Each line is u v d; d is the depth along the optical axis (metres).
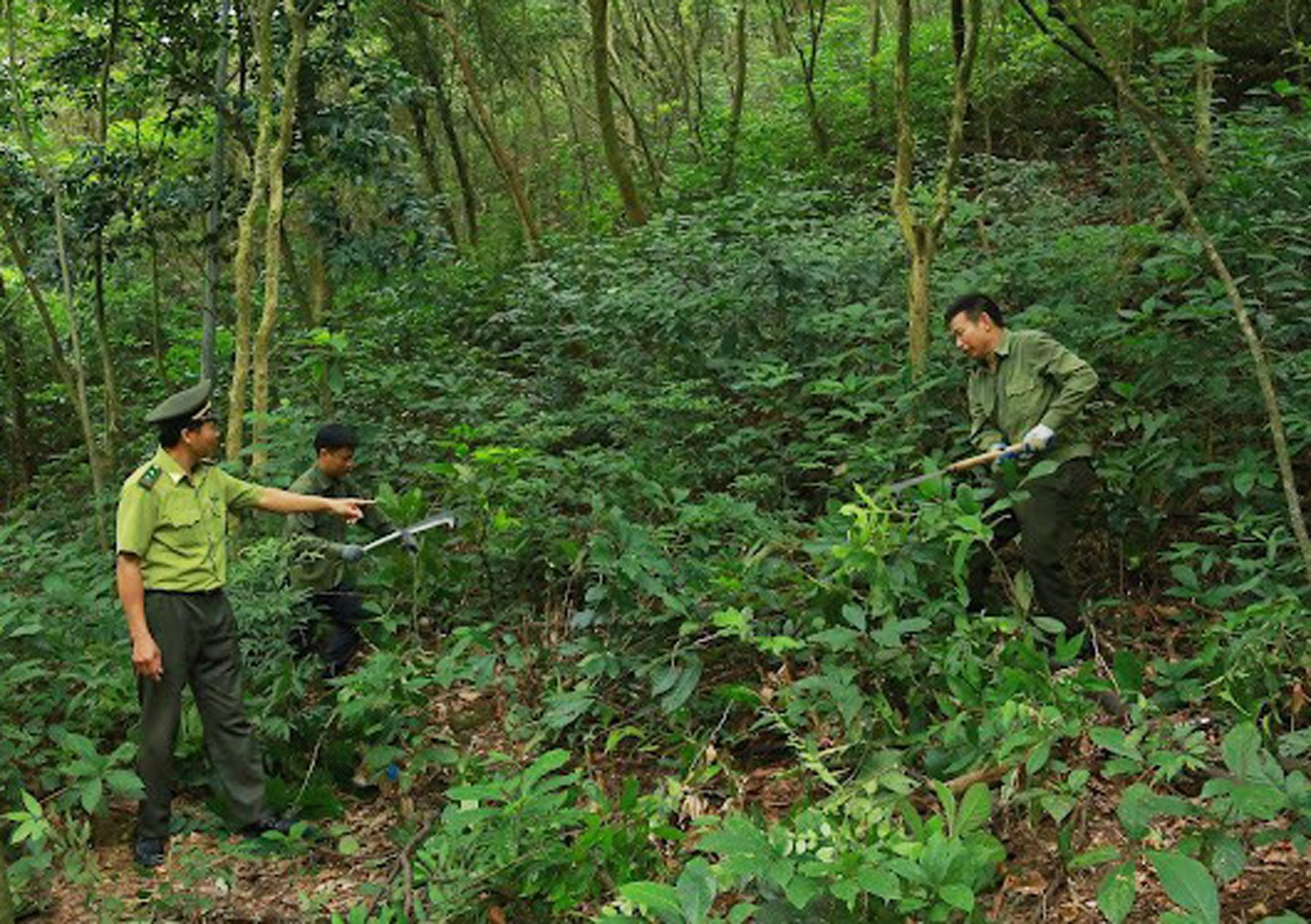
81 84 10.17
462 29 16.28
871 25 17.39
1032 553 5.11
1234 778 2.96
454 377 8.50
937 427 6.50
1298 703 4.08
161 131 10.34
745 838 2.75
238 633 5.23
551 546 5.75
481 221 15.98
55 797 4.81
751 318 7.88
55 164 10.90
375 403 8.41
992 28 9.41
